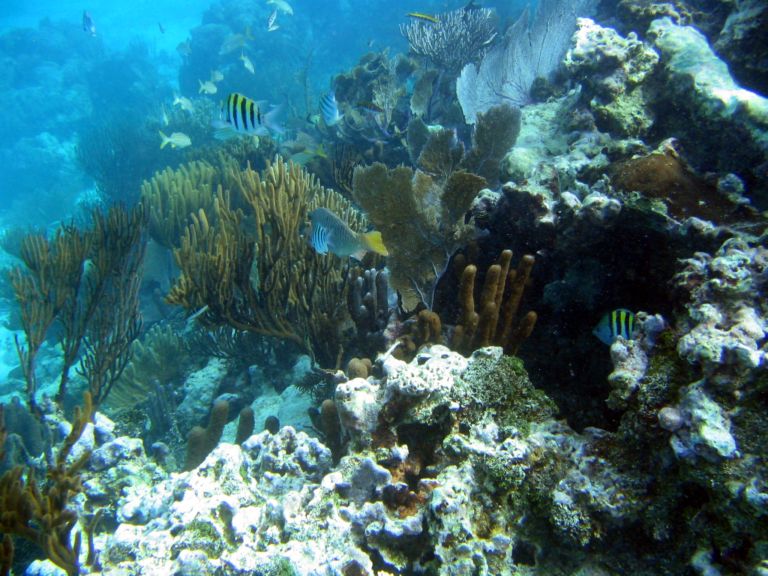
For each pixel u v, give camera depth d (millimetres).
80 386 2775
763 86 1712
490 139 1718
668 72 1634
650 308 1402
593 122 1735
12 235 5113
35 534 1004
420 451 1147
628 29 2182
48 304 2051
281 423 1819
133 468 1474
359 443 1142
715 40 1952
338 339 1705
